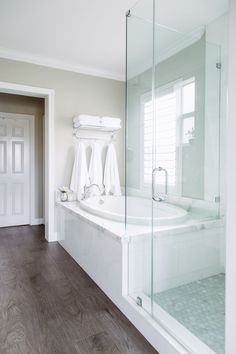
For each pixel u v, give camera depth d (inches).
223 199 75.9
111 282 77.8
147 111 109.4
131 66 107.7
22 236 149.1
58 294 81.7
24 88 129.5
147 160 103.2
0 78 124.2
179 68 101.2
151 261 73.7
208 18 89.2
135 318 65.1
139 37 98.0
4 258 113.1
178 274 75.4
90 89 147.9
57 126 138.9
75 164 139.5
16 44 118.4
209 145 87.8
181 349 50.9
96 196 139.3
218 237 69.6
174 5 85.4
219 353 49.1
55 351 56.7
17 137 174.6
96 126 139.0
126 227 81.6
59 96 138.9
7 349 57.1
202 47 92.7
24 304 75.5
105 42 116.5
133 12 91.2
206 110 90.7
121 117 158.4
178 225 78.1
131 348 57.7
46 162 141.4
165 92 104.9
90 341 59.9
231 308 41.9
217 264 66.9
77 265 105.7
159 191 96.3
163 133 101.1
